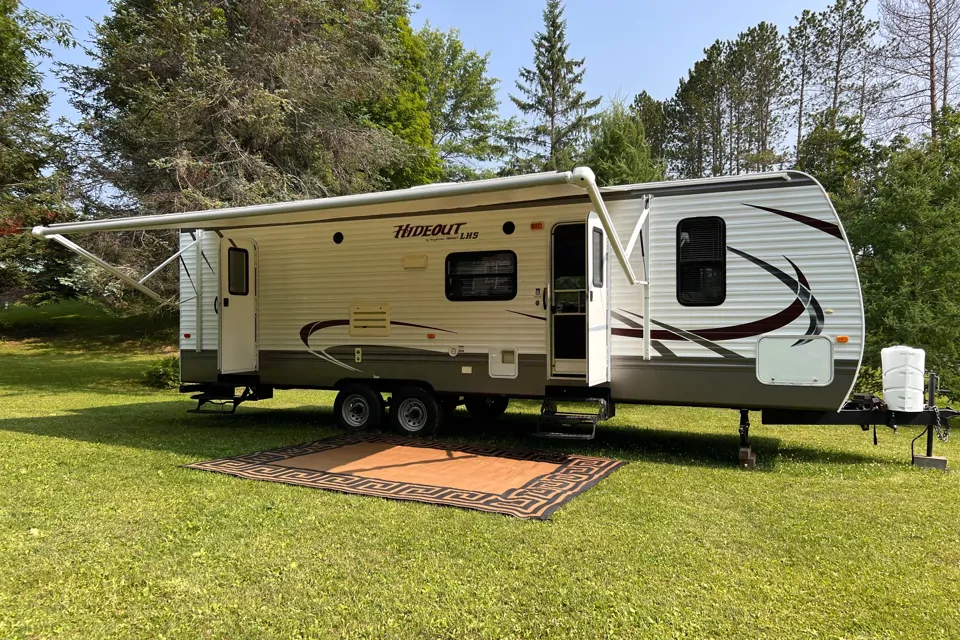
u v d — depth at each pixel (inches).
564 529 158.9
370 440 273.1
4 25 510.9
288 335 311.0
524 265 264.4
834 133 664.4
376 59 589.6
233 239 302.7
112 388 503.8
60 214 539.2
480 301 272.7
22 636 107.3
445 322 279.4
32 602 119.3
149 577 130.1
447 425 325.7
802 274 225.5
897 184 343.3
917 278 338.0
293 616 115.0
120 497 182.5
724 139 1257.4
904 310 333.1
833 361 221.9
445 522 163.3
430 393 284.8
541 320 262.1
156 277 497.4
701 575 132.7
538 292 262.4
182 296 327.6
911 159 374.3
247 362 310.0
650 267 245.8
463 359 276.2
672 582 129.4
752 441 285.0
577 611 117.2
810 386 224.8
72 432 291.3
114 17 530.9
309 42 526.0
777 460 244.1
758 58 1173.7
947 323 323.3
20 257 581.6
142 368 634.2
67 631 109.3
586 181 178.4
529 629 111.3
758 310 231.5
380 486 196.2
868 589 126.9
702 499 187.6
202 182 476.7
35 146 542.3
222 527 158.6
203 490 190.9
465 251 274.8
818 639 108.2
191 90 472.1
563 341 267.6
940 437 234.2
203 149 495.2
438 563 137.8
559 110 1231.5
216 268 320.5
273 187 488.4
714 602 120.9
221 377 317.1
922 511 176.9
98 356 761.0
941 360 329.7
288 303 311.0
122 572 132.3
